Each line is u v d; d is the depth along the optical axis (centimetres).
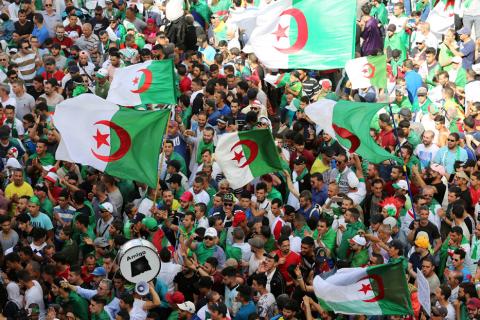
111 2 4359
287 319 2644
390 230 2941
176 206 3088
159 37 4103
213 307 2636
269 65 3319
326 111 3139
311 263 2845
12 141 3384
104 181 3153
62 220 3109
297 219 2995
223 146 3073
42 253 2956
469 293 2681
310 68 3303
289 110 3744
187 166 3450
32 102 3675
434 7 4269
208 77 3797
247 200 3070
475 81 3794
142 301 2708
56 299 2791
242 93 3650
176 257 2931
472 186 3197
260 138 3066
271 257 2805
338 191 3098
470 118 3538
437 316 2648
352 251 2894
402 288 2533
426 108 3697
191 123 3591
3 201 3133
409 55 4250
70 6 4259
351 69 3291
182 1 4166
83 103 2861
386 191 3186
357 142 3106
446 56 4019
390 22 4266
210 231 2898
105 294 2720
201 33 4169
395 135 3288
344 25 3281
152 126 2864
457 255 2877
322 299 2595
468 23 4069
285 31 3303
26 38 4031
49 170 3216
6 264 2870
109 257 2888
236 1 4441
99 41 4169
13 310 2778
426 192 3061
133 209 3050
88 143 2866
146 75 3262
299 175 3266
